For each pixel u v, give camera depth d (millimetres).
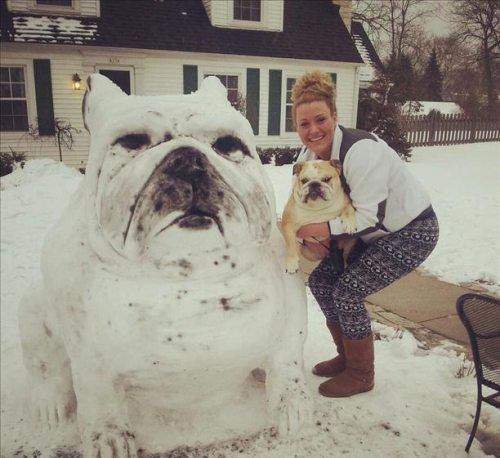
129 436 2066
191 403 2217
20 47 13227
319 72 2471
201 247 1847
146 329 1897
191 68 14930
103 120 2010
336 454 2209
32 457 2207
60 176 10742
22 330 2398
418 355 3207
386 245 2418
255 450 2191
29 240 6941
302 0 16812
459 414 2592
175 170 1714
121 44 13898
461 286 3426
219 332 1932
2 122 13758
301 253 2590
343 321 2594
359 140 2316
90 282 1983
